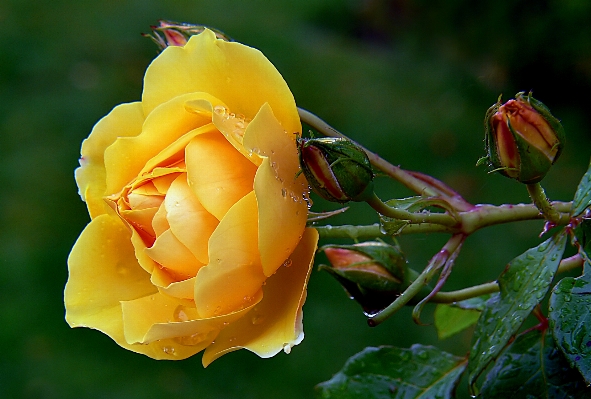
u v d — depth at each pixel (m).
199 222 0.54
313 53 2.29
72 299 0.56
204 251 0.54
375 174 0.57
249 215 0.53
